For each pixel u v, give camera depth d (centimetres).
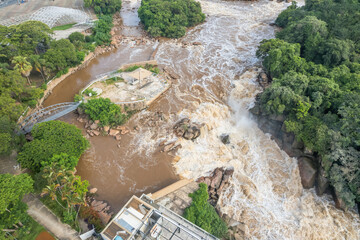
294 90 6494
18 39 7925
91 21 11200
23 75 7738
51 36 9650
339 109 5878
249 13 13612
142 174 5869
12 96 6712
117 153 6297
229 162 6262
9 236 4000
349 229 5291
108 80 8162
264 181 6131
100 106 6762
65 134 5506
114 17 13012
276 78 7481
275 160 6500
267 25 12175
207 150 6531
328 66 7656
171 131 6831
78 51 9112
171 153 6331
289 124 6112
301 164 6109
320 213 5522
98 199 5312
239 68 9125
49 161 4981
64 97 7750
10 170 5353
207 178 5797
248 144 6881
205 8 14275
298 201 5772
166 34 11188
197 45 10575
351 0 9144
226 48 10356
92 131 6706
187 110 7400
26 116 6731
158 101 7719
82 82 8419
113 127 6856
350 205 5269
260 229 5272
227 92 8169
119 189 5538
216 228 4884
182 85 8375
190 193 5284
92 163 6041
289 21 10662
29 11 12419
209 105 7612
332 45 7431
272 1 15325
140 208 4031
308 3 11075
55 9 11088
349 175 5175
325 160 5497
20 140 5856
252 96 7775
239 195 5797
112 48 10431
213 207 5284
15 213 4025
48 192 4447
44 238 4291
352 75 6744
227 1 15375
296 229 5281
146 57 9881
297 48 7969
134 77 7681
